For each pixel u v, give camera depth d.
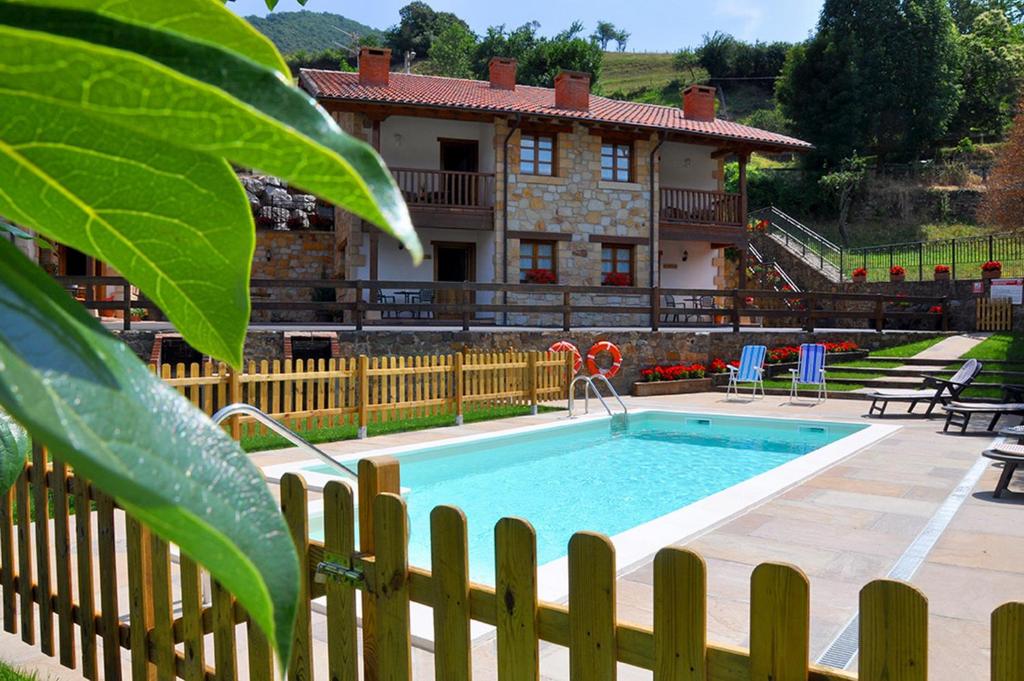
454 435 10.09
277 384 9.14
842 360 19.42
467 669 2.07
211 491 0.37
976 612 3.89
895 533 5.37
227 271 0.53
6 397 0.31
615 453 10.46
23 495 3.37
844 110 44.66
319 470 7.32
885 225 41.09
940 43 47.34
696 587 1.73
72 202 0.48
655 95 79.56
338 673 2.36
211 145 0.38
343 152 0.39
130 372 0.39
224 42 0.48
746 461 9.85
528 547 1.95
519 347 16.67
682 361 18.36
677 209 23.38
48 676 3.22
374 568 2.24
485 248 21.67
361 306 15.52
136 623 2.84
